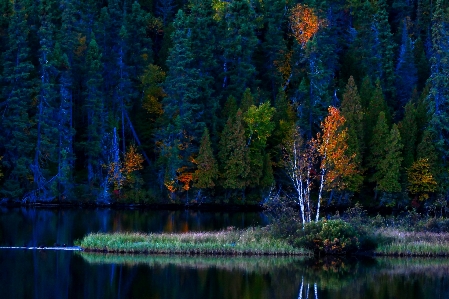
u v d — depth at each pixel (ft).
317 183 289.33
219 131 311.27
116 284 128.77
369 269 148.97
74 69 312.91
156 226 214.28
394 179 288.51
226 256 158.71
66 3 305.12
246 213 273.95
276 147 304.71
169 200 292.20
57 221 221.05
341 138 215.92
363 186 301.22
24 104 281.13
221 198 294.66
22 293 120.67
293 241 167.73
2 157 280.31
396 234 175.63
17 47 284.00
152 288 126.52
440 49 307.17
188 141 297.53
